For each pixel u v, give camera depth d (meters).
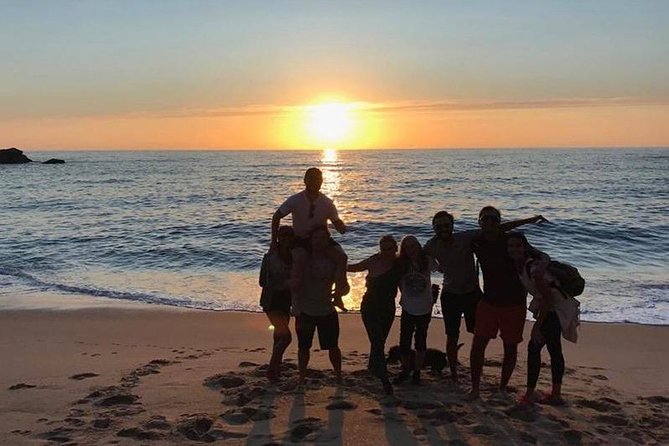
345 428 5.16
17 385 6.54
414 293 6.34
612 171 69.94
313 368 7.15
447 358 6.66
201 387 6.34
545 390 6.34
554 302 5.80
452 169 80.19
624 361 8.08
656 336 9.46
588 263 16.80
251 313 11.19
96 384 6.59
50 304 12.05
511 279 5.86
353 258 17.62
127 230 23.50
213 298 12.69
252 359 7.72
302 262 6.18
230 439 4.96
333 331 6.38
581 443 4.91
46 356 8.10
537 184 49.09
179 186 52.25
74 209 32.75
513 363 6.14
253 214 29.14
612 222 24.12
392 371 6.94
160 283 14.34
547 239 20.75
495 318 5.92
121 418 5.47
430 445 4.82
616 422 5.40
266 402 5.82
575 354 8.44
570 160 115.00
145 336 9.52
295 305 6.33
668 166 83.50
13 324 10.38
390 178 60.47
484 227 5.83
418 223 25.42
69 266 16.62
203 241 20.67
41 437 5.08
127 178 65.62
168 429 5.17
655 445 4.91
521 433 5.04
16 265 16.75
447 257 6.30
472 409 5.63
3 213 30.84
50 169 90.38
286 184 54.91
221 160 144.50
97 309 11.59
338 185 50.53
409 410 5.59
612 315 11.03
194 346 8.84
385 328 6.25
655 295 12.66
